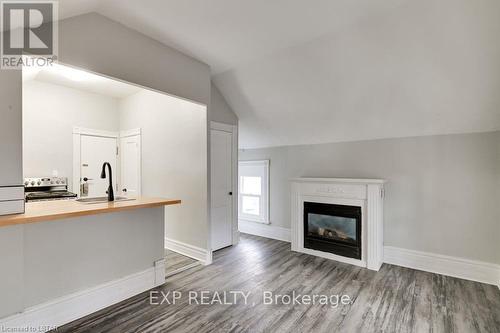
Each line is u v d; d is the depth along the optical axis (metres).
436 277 2.85
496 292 2.49
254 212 4.77
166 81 2.70
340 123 3.46
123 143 4.59
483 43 2.10
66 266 1.99
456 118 2.77
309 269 3.08
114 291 2.26
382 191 3.26
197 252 3.36
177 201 2.50
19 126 1.70
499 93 2.39
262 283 2.69
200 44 2.68
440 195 3.00
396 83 2.69
